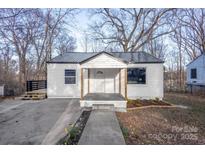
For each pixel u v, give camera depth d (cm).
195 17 2434
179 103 1323
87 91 1452
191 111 1051
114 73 1447
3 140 561
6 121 795
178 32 2698
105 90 1450
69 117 862
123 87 1422
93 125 646
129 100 1378
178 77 3203
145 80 1421
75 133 580
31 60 2542
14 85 2283
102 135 532
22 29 1537
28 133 629
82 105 1087
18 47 2233
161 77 1417
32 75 2605
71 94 1486
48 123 756
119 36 2417
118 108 1035
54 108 1085
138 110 1051
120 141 483
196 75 2139
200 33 2455
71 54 1630
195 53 2684
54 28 2422
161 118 890
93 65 1097
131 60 1438
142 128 718
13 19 1392
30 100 1425
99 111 944
